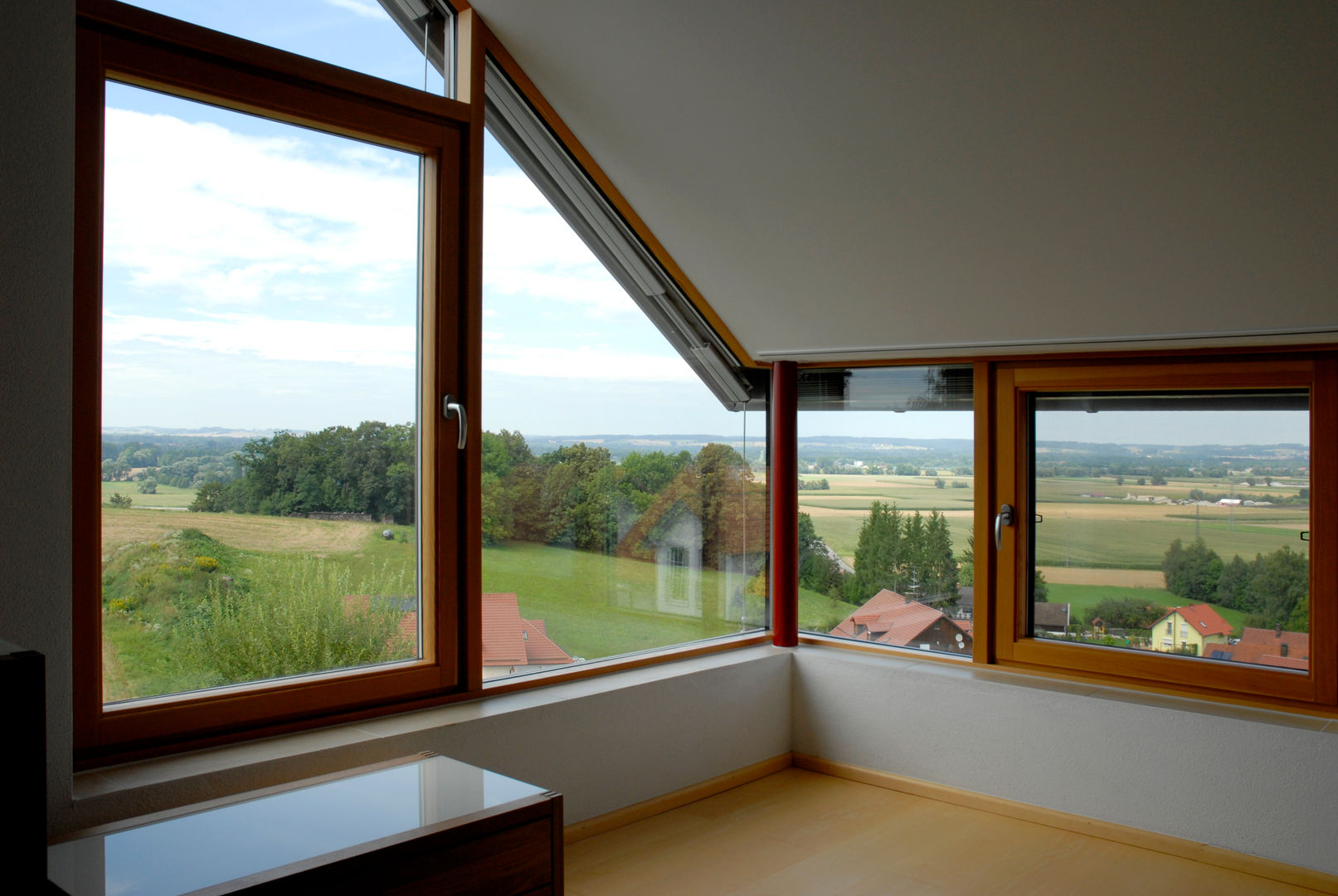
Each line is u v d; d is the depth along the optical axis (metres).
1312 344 2.98
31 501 1.88
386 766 2.13
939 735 3.50
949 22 2.29
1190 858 3.00
